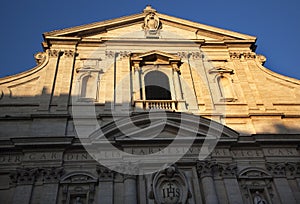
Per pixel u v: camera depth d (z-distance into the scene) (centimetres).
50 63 2219
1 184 1645
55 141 1748
